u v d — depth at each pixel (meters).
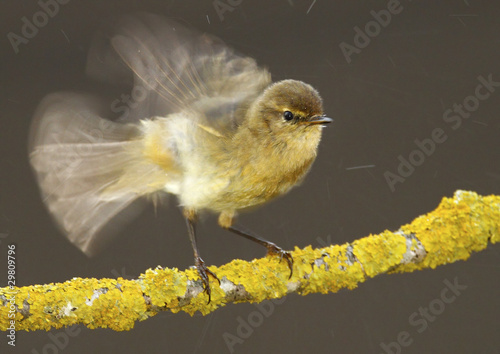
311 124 3.80
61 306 3.75
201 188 3.80
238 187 3.80
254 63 3.82
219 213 3.82
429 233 3.79
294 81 3.81
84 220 3.80
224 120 3.80
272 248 3.81
